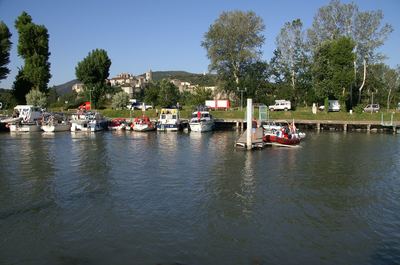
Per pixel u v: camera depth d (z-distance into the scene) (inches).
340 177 1134.4
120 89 4645.7
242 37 3371.1
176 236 682.2
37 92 3309.5
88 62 3991.1
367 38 2960.1
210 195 933.2
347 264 586.6
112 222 747.4
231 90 3565.5
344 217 781.3
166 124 2591.0
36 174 1153.4
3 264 582.6
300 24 3484.3
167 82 4050.2
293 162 1369.3
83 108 3486.7
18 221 753.6
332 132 2593.5
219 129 2792.8
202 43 3420.3
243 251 626.5
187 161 1382.9
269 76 3742.6
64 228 717.3
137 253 617.9
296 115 3004.4
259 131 1739.7
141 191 965.2
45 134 2365.9
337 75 2913.4
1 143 1889.8
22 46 3400.6
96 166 1282.0
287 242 660.1
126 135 2330.2
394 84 4175.7
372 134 2445.9
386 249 635.5
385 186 1031.0
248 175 1154.0
